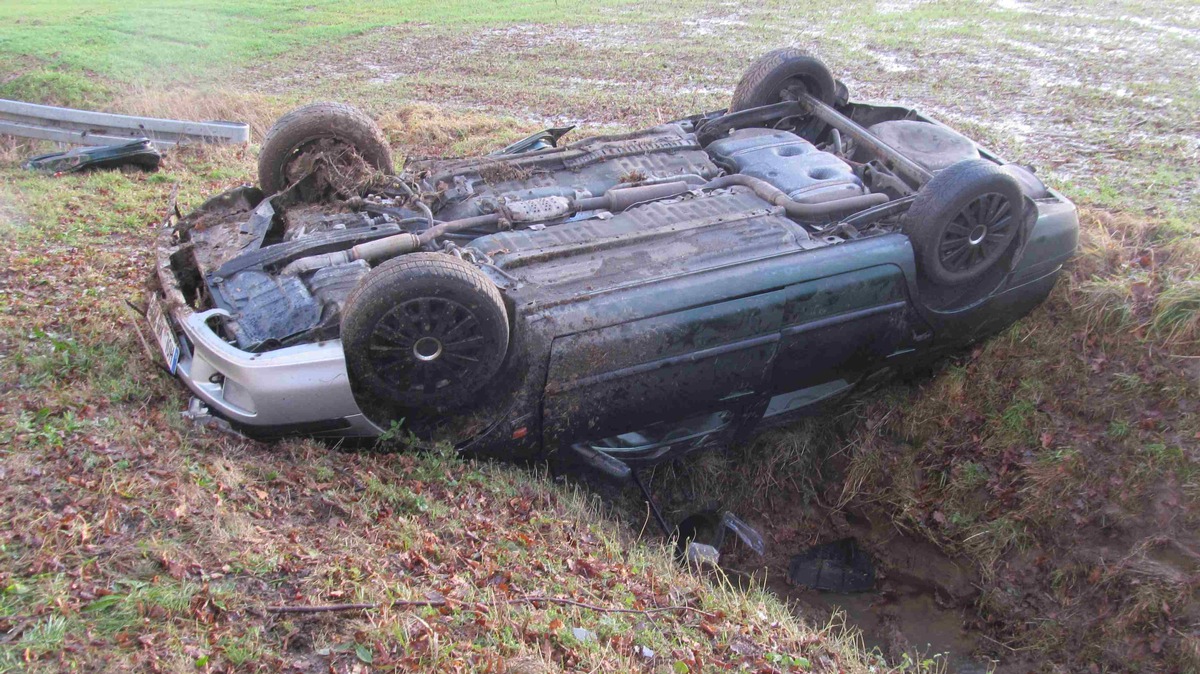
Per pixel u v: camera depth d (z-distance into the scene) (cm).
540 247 563
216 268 575
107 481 445
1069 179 930
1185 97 1225
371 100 1365
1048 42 1571
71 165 1022
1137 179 927
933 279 609
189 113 1255
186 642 362
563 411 536
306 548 430
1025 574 626
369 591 405
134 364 579
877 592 656
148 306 565
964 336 668
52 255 785
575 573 478
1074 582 607
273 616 385
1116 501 614
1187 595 561
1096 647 579
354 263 549
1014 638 607
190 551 411
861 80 1358
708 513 694
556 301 523
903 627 625
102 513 423
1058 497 632
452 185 654
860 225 622
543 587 449
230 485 461
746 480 709
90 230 849
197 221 633
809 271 574
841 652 493
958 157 700
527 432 537
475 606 412
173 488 445
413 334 480
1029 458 655
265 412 488
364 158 679
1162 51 1491
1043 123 1134
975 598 637
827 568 669
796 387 624
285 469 489
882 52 1543
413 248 568
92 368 580
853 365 630
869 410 720
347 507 472
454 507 500
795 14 1894
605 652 405
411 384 496
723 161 710
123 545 407
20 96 1416
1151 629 566
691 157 711
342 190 646
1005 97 1254
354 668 365
